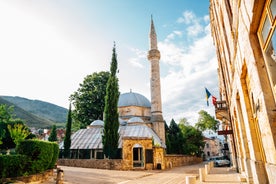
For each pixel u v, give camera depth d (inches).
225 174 681.6
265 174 245.1
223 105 772.6
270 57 151.5
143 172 834.2
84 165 1042.7
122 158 937.5
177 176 708.0
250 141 267.9
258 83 170.7
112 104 1059.3
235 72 313.7
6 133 743.7
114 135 1015.0
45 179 512.1
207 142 3186.5
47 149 514.0
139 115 1716.3
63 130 2257.6
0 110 799.1
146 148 986.1
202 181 512.4
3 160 390.9
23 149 465.7
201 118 2258.9
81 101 1803.6
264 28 152.6
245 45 195.0
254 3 143.7
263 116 176.1
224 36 424.5
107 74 1914.4
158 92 1565.0
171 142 1836.9
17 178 413.1
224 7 325.7
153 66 1611.7
